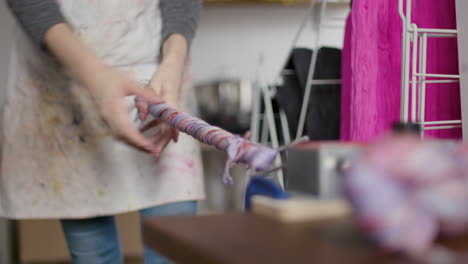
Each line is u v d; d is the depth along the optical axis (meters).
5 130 1.22
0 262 2.40
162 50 1.18
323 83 1.75
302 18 2.73
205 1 2.61
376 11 1.36
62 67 1.17
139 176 1.19
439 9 1.32
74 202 1.19
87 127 1.18
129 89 0.87
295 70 1.83
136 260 2.40
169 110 0.83
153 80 1.05
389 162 0.39
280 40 2.79
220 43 2.78
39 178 1.20
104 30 1.19
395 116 1.38
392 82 1.38
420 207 0.39
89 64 0.89
